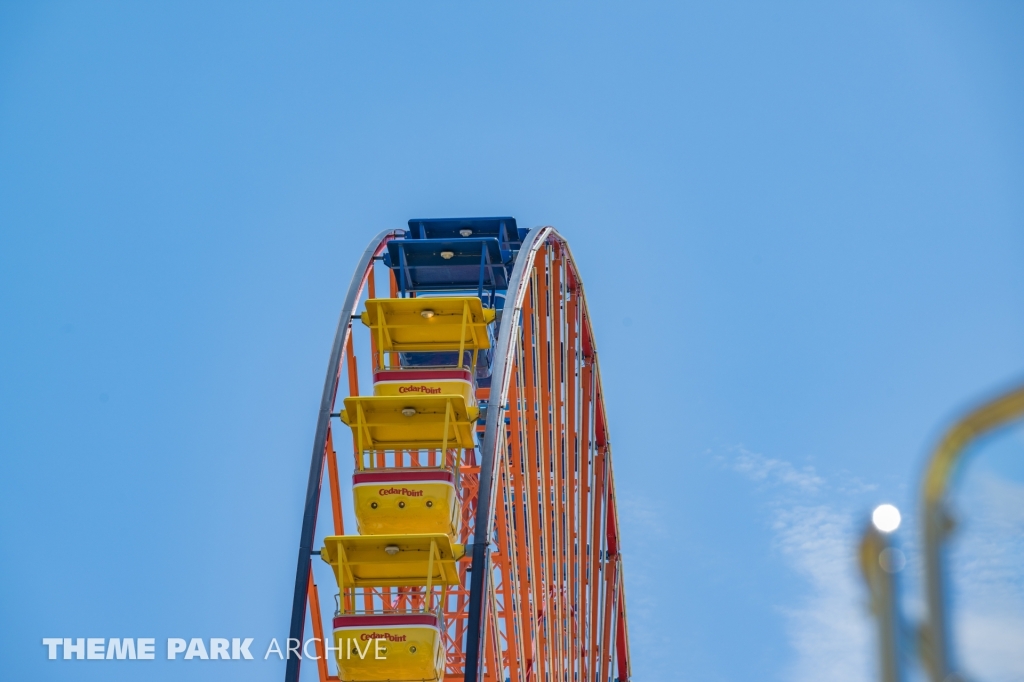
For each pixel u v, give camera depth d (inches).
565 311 2202.3
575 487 2247.8
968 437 155.2
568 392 2245.3
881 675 165.3
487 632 1638.8
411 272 2025.1
